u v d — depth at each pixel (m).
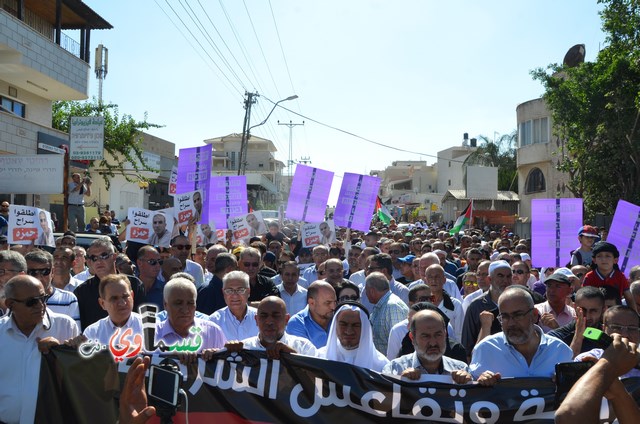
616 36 22.19
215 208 13.86
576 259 9.98
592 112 23.67
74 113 29.81
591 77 23.72
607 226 23.19
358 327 5.18
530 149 39.28
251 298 8.14
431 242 14.27
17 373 4.59
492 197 45.91
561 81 24.47
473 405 4.48
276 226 15.70
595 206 26.27
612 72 22.30
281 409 4.61
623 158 24.38
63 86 23.50
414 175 93.56
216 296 7.57
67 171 15.77
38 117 24.98
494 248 15.98
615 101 22.89
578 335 5.40
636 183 24.52
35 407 4.45
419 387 4.55
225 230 14.34
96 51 38.94
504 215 43.88
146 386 3.11
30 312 4.59
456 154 86.56
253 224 13.48
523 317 4.66
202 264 10.66
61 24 26.05
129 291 5.17
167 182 41.84
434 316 4.75
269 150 85.62
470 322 7.17
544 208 10.52
